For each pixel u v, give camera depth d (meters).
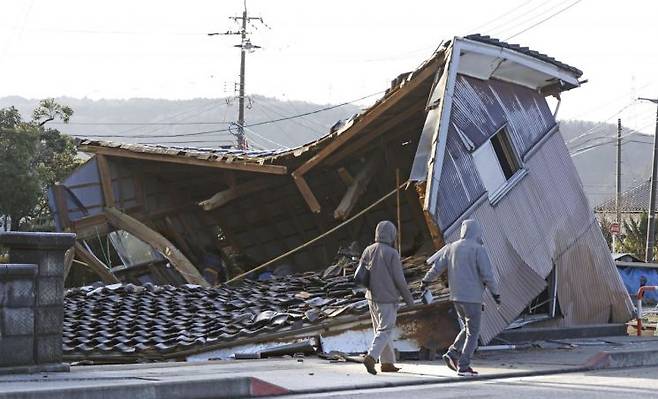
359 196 29.69
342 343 19.67
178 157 32.09
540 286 22.75
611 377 16.00
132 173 34.69
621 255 59.41
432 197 20.14
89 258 33.28
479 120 23.03
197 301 25.70
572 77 26.38
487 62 23.47
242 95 76.31
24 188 52.62
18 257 13.96
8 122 54.97
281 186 32.78
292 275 31.31
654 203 62.19
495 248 21.83
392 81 24.92
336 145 28.08
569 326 25.41
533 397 12.77
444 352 19.70
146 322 23.36
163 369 15.14
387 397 12.66
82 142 33.78
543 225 24.30
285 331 20.28
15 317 13.66
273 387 12.93
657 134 61.56
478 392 13.34
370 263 15.78
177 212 35.78
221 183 34.69
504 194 22.97
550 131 26.36
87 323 23.45
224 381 12.54
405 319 19.44
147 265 33.66
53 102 60.56
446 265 16.11
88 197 33.75
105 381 12.59
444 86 21.84
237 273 35.47
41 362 13.94
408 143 29.33
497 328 21.08
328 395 12.89
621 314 27.48
